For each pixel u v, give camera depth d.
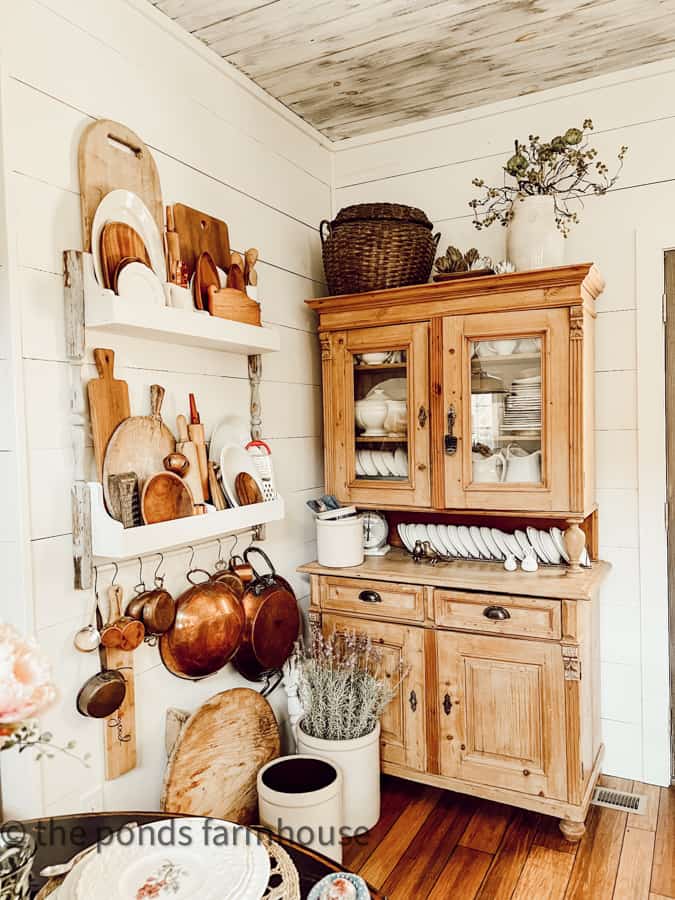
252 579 2.28
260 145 2.50
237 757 2.08
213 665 2.04
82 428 1.66
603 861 2.05
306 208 2.81
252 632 2.21
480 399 2.35
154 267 1.85
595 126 2.50
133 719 1.80
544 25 2.13
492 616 2.21
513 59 2.34
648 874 1.99
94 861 1.13
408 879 1.98
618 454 2.50
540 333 2.22
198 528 1.87
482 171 2.71
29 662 0.95
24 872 1.00
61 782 1.61
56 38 1.65
